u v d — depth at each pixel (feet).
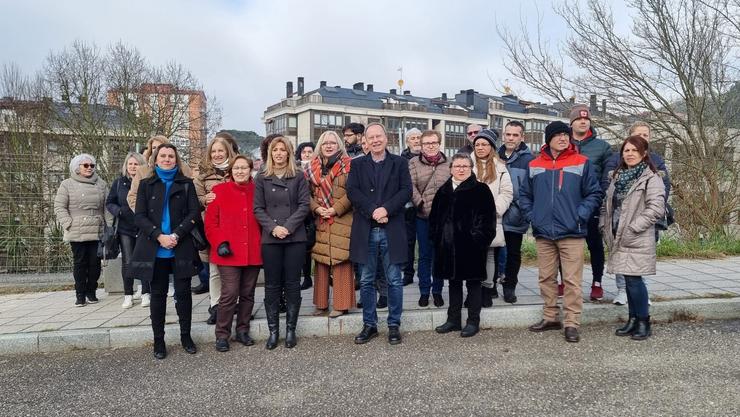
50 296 20.74
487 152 15.98
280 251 14.34
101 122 48.32
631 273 13.84
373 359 13.33
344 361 13.24
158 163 13.79
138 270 13.35
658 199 13.48
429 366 12.68
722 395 10.44
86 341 14.92
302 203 14.38
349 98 192.75
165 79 58.70
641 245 13.79
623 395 10.62
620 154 14.52
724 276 20.43
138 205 13.62
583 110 16.47
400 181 14.48
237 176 14.39
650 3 36.86
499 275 18.70
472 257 14.57
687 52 36.47
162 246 13.60
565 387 11.12
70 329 15.33
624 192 14.12
